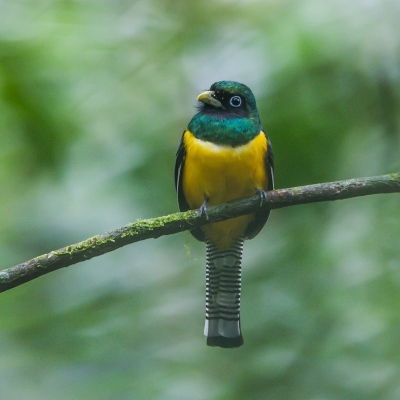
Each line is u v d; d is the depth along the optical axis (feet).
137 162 41.11
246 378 35.09
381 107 39.06
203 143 31.19
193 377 36.29
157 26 43.32
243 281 37.93
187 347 37.96
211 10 42.70
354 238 38.45
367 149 38.99
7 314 40.60
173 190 40.68
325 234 39.06
